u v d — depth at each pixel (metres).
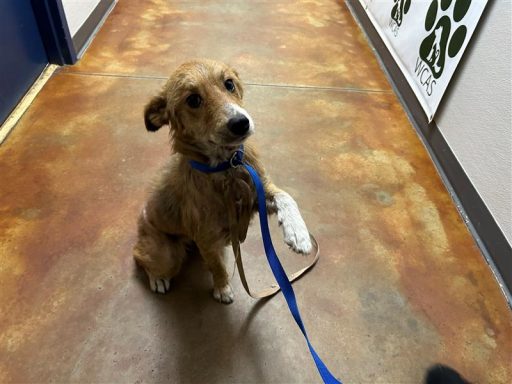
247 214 0.59
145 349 0.62
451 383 0.60
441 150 0.96
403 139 1.04
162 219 0.64
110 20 1.45
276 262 0.53
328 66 1.29
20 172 0.89
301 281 0.72
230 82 0.57
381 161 0.96
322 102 1.13
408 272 0.74
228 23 1.48
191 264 0.75
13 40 1.02
